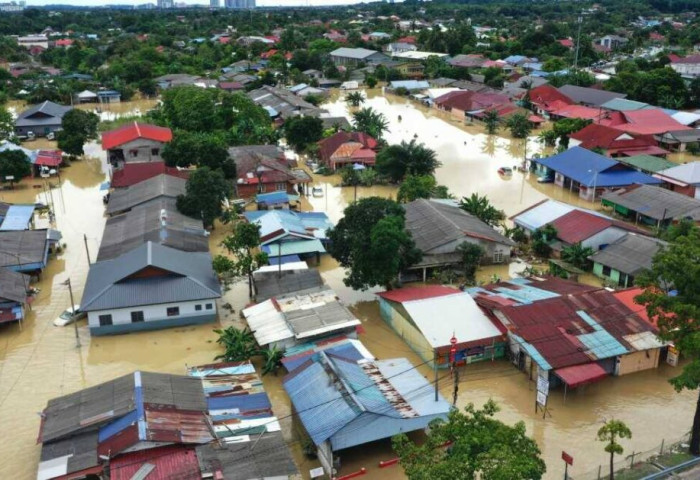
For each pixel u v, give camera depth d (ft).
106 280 160.76
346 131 333.01
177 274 161.17
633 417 123.44
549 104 414.62
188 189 219.41
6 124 347.36
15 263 179.63
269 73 512.22
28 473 109.91
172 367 142.41
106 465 99.25
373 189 272.92
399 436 91.71
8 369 142.00
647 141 309.22
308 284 167.12
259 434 108.27
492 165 306.35
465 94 426.10
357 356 130.72
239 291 177.99
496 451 80.59
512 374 137.39
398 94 494.59
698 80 423.64
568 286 157.48
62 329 158.81
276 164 268.82
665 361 141.69
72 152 319.27
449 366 138.21
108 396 114.42
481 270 189.06
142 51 579.48
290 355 136.26
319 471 106.83
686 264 108.99
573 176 259.39
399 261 162.81
